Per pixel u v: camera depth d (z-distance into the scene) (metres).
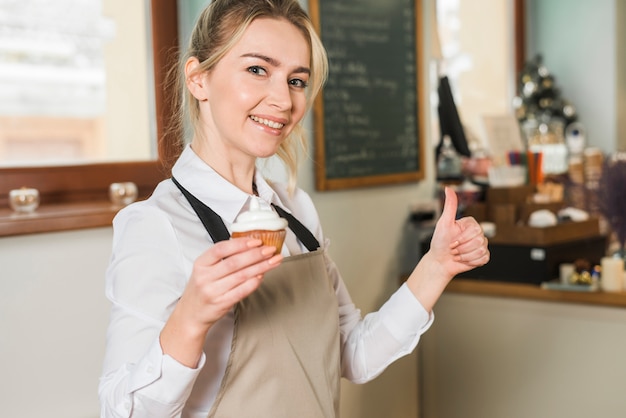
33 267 1.75
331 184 2.51
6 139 2.07
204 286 0.94
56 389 1.80
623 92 4.48
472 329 2.69
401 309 1.39
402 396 2.82
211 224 1.21
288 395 1.20
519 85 4.38
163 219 1.19
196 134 1.31
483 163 3.12
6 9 2.06
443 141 3.15
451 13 4.01
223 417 1.17
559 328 2.50
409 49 2.93
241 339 1.18
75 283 1.83
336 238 2.58
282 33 1.19
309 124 2.46
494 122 3.36
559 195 3.16
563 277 2.55
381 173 2.77
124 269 1.15
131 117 2.36
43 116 2.15
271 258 0.96
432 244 1.38
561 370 2.51
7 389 1.71
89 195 2.17
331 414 1.26
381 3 2.77
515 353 2.60
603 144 4.48
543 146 4.04
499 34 4.39
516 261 2.60
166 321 1.12
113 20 2.31
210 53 1.22
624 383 2.39
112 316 1.15
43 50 2.15
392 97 2.83
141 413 1.03
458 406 2.75
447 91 3.07
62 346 1.81
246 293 0.95
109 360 1.11
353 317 1.50
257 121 1.19
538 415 2.56
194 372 1.02
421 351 2.89
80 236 1.84
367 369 1.42
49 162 2.17
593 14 4.46
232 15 1.20
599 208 2.89
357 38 2.65
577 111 4.55
